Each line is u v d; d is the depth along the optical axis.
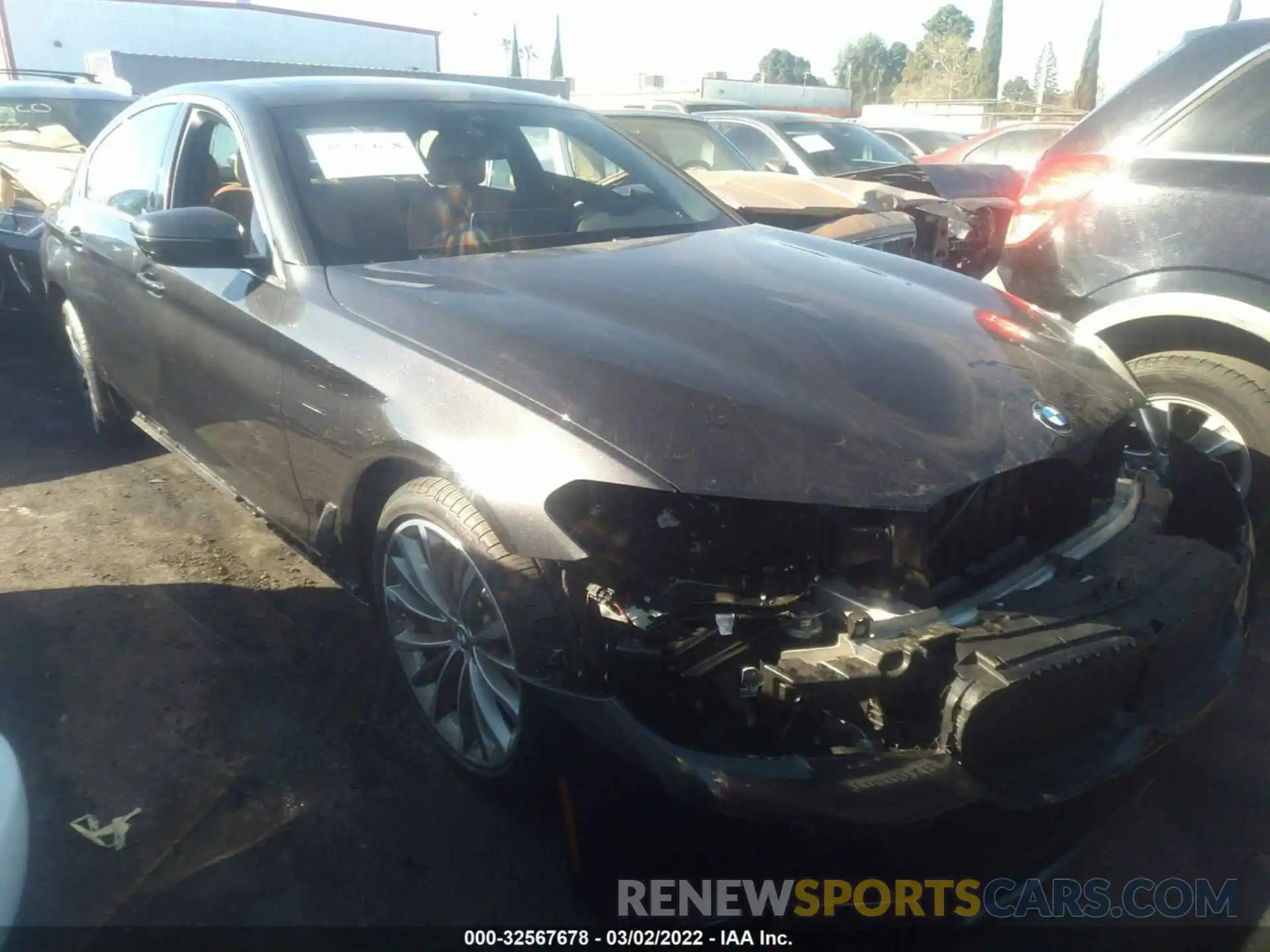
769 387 2.28
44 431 5.07
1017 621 2.09
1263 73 3.44
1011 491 2.27
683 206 3.79
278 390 2.90
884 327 2.62
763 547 2.08
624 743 1.99
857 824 1.85
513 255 3.11
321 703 2.97
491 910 2.28
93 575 3.65
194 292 3.27
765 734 1.99
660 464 2.08
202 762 2.73
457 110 3.68
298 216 3.03
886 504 2.05
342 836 2.48
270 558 3.81
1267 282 3.40
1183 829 2.58
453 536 2.36
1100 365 2.79
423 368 2.45
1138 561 2.35
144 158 4.04
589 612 2.09
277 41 29.38
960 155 12.64
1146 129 3.66
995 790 1.97
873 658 1.94
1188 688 2.34
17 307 6.15
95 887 2.33
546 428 2.18
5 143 6.96
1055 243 3.85
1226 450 3.59
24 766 2.69
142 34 27.48
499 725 2.43
